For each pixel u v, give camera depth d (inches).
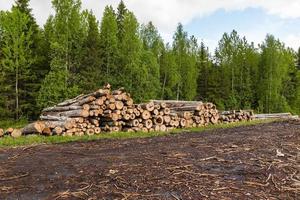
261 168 321.4
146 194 251.9
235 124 851.4
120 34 1948.8
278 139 484.4
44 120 716.7
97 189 262.8
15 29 1357.0
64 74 1406.3
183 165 327.0
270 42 2603.3
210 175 298.4
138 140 540.4
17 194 257.1
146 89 1804.9
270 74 2512.3
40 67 1577.3
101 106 665.6
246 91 2546.8
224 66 2613.2
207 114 821.2
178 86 2257.6
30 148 462.6
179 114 778.2
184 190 260.5
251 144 437.7
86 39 1638.8
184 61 2335.1
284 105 2465.6
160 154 380.5
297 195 258.5
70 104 719.7
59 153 414.3
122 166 323.3
